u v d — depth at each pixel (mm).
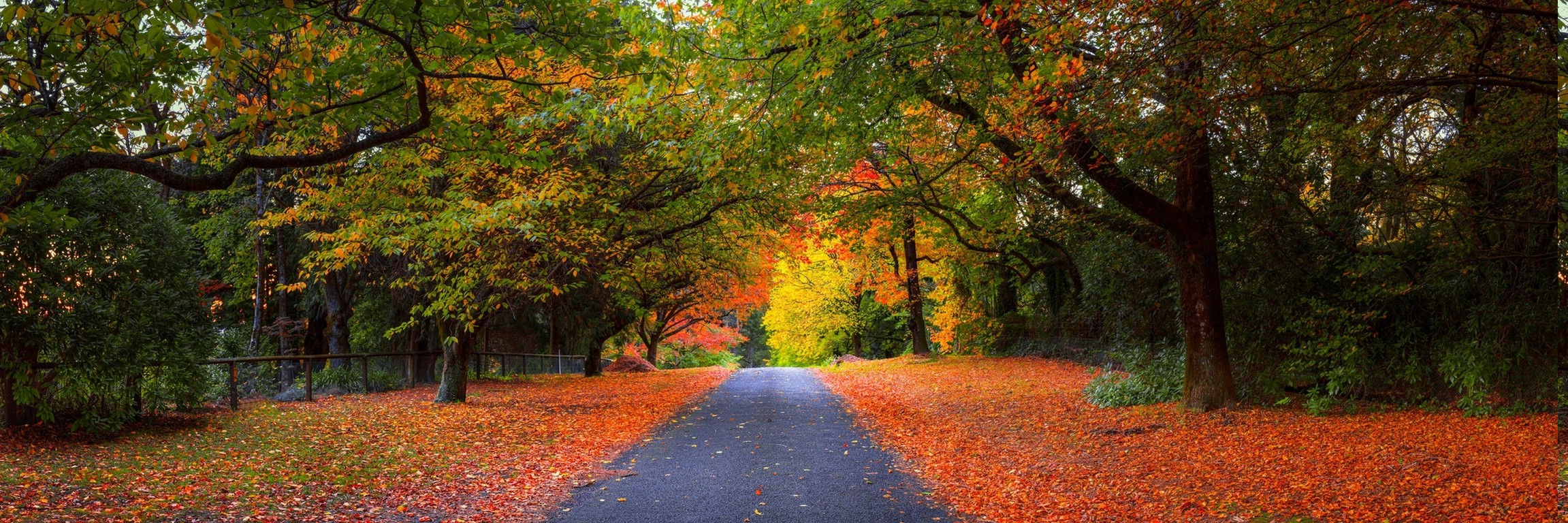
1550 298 10289
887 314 40906
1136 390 13648
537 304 24203
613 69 7359
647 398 17906
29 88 5777
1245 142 11992
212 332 11922
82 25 5336
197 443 9672
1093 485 7969
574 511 7086
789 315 39000
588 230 14586
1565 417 9258
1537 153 9656
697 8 11047
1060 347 25781
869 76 10188
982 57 9836
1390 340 11875
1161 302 15523
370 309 21859
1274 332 12664
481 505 7297
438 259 15484
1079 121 8836
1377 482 7105
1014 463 9391
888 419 13797
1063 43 7668
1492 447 8203
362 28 7449
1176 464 8648
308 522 6445
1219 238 13289
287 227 20438
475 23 6461
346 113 7062
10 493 6590
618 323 27812
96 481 7277
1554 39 7391
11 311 9086
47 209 5859
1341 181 12148
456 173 14117
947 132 14844
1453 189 11195
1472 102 9805
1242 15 7172
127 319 10172
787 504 7379
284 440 10211
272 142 13398
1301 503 6668
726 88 10336
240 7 5738
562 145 14719
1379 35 7336
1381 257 11820
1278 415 11156
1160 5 6910
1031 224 19109
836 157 15359
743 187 13117
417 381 21250
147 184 11242
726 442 11109
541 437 11633
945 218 19125
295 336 21734
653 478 8562
